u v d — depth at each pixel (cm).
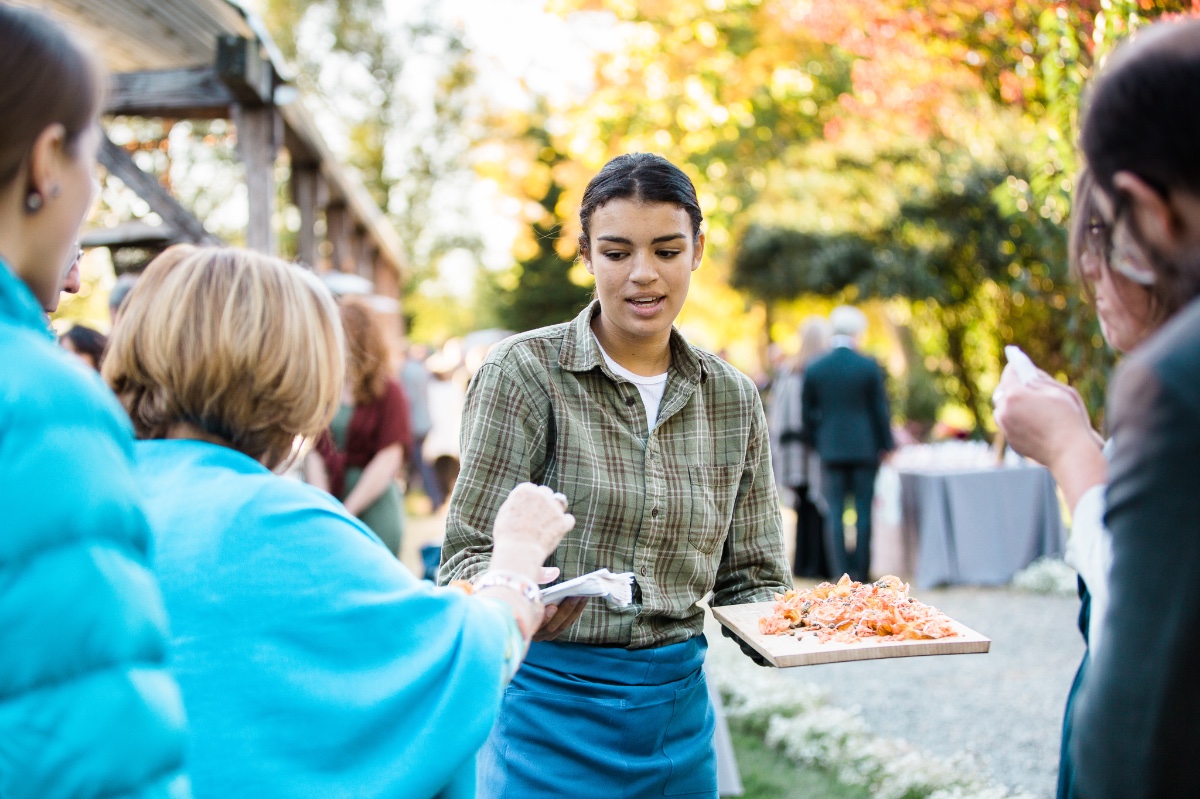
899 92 905
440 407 1146
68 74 105
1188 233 104
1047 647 590
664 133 1490
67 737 92
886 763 400
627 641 204
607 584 180
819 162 1341
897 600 205
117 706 95
